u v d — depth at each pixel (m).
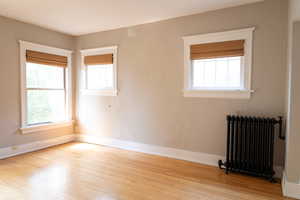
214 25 3.12
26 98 3.77
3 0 2.79
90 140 4.57
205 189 2.43
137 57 3.86
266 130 2.64
